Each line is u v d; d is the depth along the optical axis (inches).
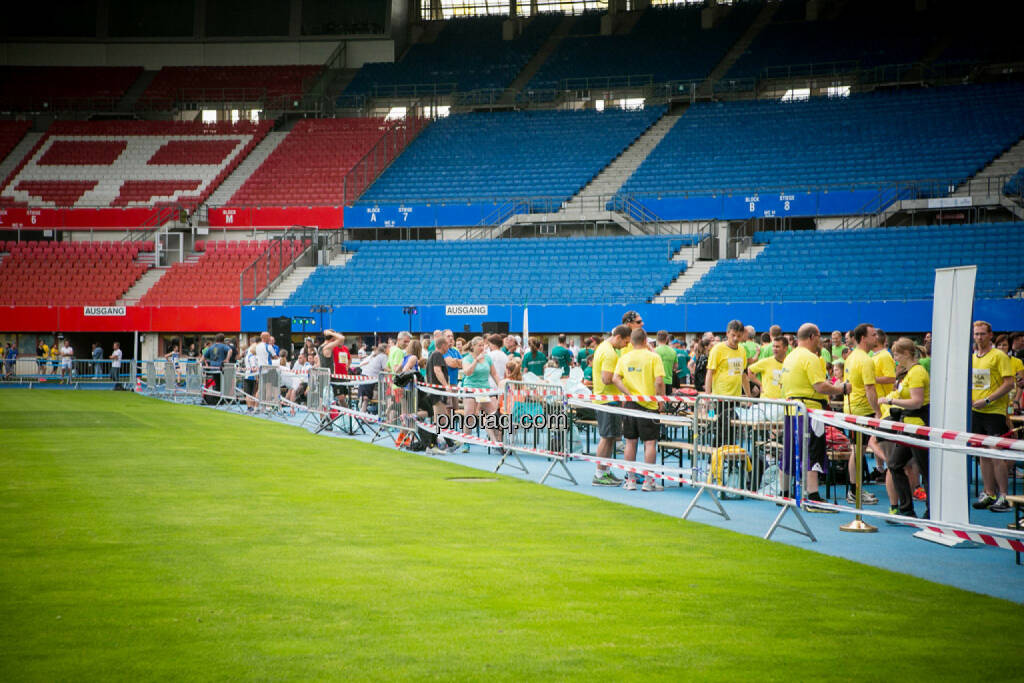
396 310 1270.9
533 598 222.2
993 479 372.8
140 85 1860.2
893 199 1275.8
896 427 300.5
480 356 566.6
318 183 1604.3
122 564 247.0
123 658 175.5
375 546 275.3
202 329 1357.0
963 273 306.2
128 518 311.1
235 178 1642.5
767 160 1445.6
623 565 259.1
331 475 433.7
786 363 376.5
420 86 1798.7
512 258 1352.1
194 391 988.6
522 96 1753.2
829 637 196.1
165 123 1766.7
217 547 268.8
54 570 239.8
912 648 189.3
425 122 1718.8
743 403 357.1
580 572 249.4
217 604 211.3
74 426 653.9
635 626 201.5
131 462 458.6
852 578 249.6
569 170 1536.7
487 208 1460.4
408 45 1942.7
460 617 205.2
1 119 1809.8
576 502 374.3
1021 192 1214.9
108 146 1720.0
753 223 1387.8
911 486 344.5
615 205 1413.6
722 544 293.1
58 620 198.2
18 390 1170.0
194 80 1860.2
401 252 1412.4
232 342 1104.2
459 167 1595.7
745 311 1125.1
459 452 569.9
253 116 1834.4
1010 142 1334.9
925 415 347.3
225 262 1461.6
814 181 1371.8
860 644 191.5
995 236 1140.5
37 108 1822.1
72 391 1170.0
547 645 187.5
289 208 1524.4
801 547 294.7
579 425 554.3
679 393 569.6
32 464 445.1
